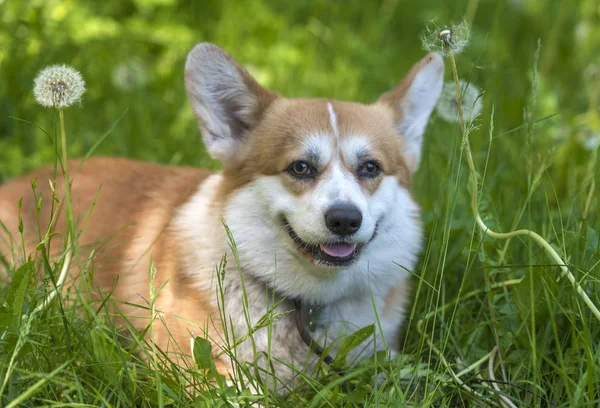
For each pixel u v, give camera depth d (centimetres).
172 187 179
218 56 168
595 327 159
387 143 169
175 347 166
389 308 171
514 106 208
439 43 160
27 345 154
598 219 165
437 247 177
